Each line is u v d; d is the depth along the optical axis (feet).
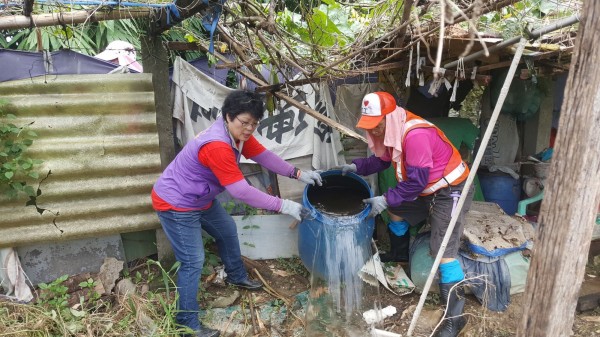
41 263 11.24
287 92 10.84
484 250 10.61
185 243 9.18
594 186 5.08
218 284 11.57
